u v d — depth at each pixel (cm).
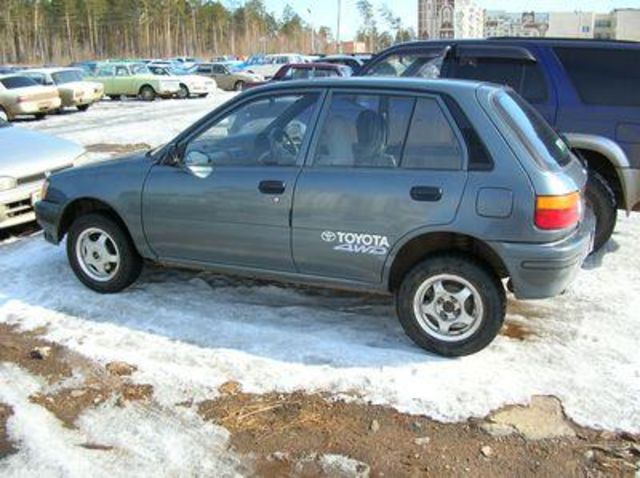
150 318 495
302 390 399
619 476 326
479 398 387
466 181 410
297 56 3959
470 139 414
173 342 458
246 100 481
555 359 430
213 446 350
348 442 353
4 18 8944
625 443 348
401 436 357
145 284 559
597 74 605
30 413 379
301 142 458
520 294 414
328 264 455
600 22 9525
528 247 402
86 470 331
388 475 328
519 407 379
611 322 484
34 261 625
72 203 539
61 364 433
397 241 429
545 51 622
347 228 440
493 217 405
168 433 361
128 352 445
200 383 407
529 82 623
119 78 2983
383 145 436
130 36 9262
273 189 457
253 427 366
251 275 489
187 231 496
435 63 669
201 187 482
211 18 9925
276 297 531
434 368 420
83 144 1466
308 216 449
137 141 1505
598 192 599
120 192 512
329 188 441
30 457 341
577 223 423
